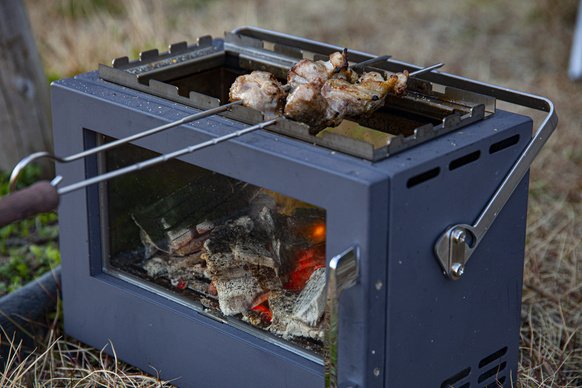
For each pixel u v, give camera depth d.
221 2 6.87
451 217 2.43
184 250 2.82
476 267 2.57
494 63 6.10
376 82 2.58
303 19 6.79
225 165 2.46
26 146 4.27
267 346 2.60
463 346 2.63
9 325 3.09
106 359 3.01
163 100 2.69
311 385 2.48
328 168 2.24
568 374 3.08
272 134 2.46
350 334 2.36
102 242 2.95
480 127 2.52
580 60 5.75
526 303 3.44
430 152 2.35
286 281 2.69
